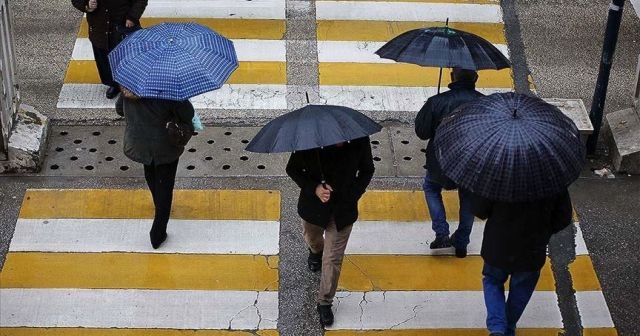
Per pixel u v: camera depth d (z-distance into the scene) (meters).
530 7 20.09
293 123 10.88
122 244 13.70
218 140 15.94
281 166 15.45
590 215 14.62
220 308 12.69
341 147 11.27
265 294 12.95
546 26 19.52
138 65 12.05
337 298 12.88
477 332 12.46
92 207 14.38
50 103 16.67
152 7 19.58
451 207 14.69
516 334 12.45
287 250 13.71
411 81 17.64
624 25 19.69
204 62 12.16
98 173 15.12
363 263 13.52
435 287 13.17
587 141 15.65
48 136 15.76
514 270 10.95
